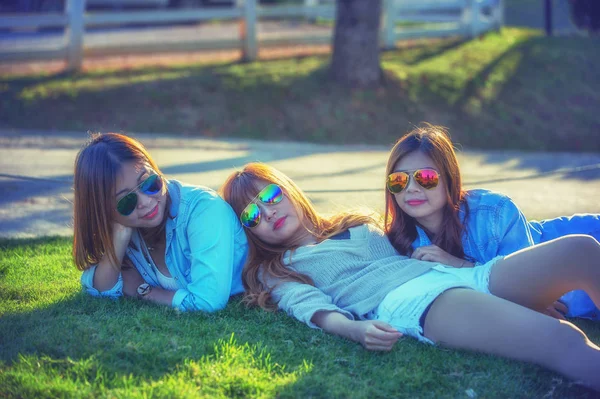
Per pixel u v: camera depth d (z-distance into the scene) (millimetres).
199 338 3508
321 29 19203
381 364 3275
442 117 12430
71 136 10305
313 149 10703
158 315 3781
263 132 11430
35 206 6617
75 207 3828
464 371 3186
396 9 15586
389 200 4023
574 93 13875
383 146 11438
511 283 3477
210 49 14141
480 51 15445
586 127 12852
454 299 3385
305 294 3723
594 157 10977
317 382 3053
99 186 3695
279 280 3893
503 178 8656
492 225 3936
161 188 3832
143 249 4051
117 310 3869
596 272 3287
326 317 3615
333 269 3826
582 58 15266
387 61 14289
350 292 3762
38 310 3877
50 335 3471
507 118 12703
